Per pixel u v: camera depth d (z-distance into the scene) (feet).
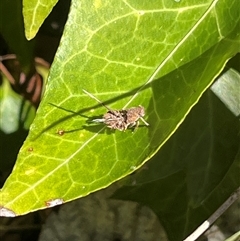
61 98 0.24
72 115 0.25
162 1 0.26
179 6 0.26
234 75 0.34
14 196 0.24
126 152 0.25
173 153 0.35
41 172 0.24
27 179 0.24
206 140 0.34
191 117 0.34
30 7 0.25
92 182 0.25
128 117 0.25
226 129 0.34
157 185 0.35
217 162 0.34
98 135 0.25
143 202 0.36
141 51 0.25
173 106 0.25
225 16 0.26
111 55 0.25
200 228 0.29
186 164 0.34
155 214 0.37
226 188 0.34
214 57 0.25
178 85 0.25
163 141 0.24
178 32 0.26
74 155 0.25
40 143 0.24
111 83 0.25
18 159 0.24
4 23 0.38
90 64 0.25
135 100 0.25
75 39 0.24
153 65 0.25
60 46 0.24
